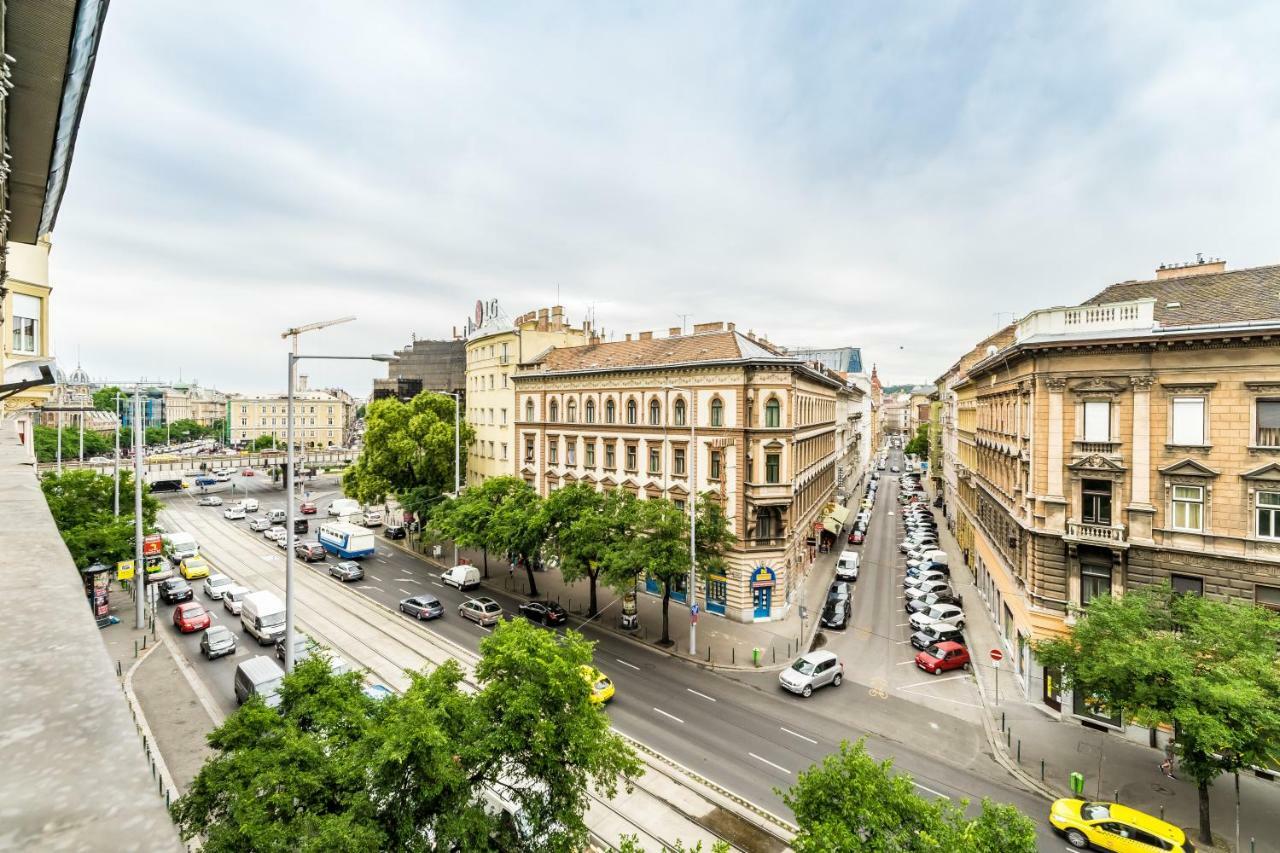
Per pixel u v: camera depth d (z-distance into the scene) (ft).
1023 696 97.91
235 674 93.20
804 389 159.33
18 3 20.74
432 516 162.20
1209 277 93.91
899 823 43.93
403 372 367.45
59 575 12.28
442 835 42.01
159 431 543.80
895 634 126.11
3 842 4.49
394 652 105.19
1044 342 89.97
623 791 70.03
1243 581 79.00
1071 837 64.95
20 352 85.15
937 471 323.78
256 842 36.47
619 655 111.96
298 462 402.93
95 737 6.37
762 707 92.84
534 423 177.06
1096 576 90.02
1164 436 84.23
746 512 130.21
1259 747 59.82
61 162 30.89
